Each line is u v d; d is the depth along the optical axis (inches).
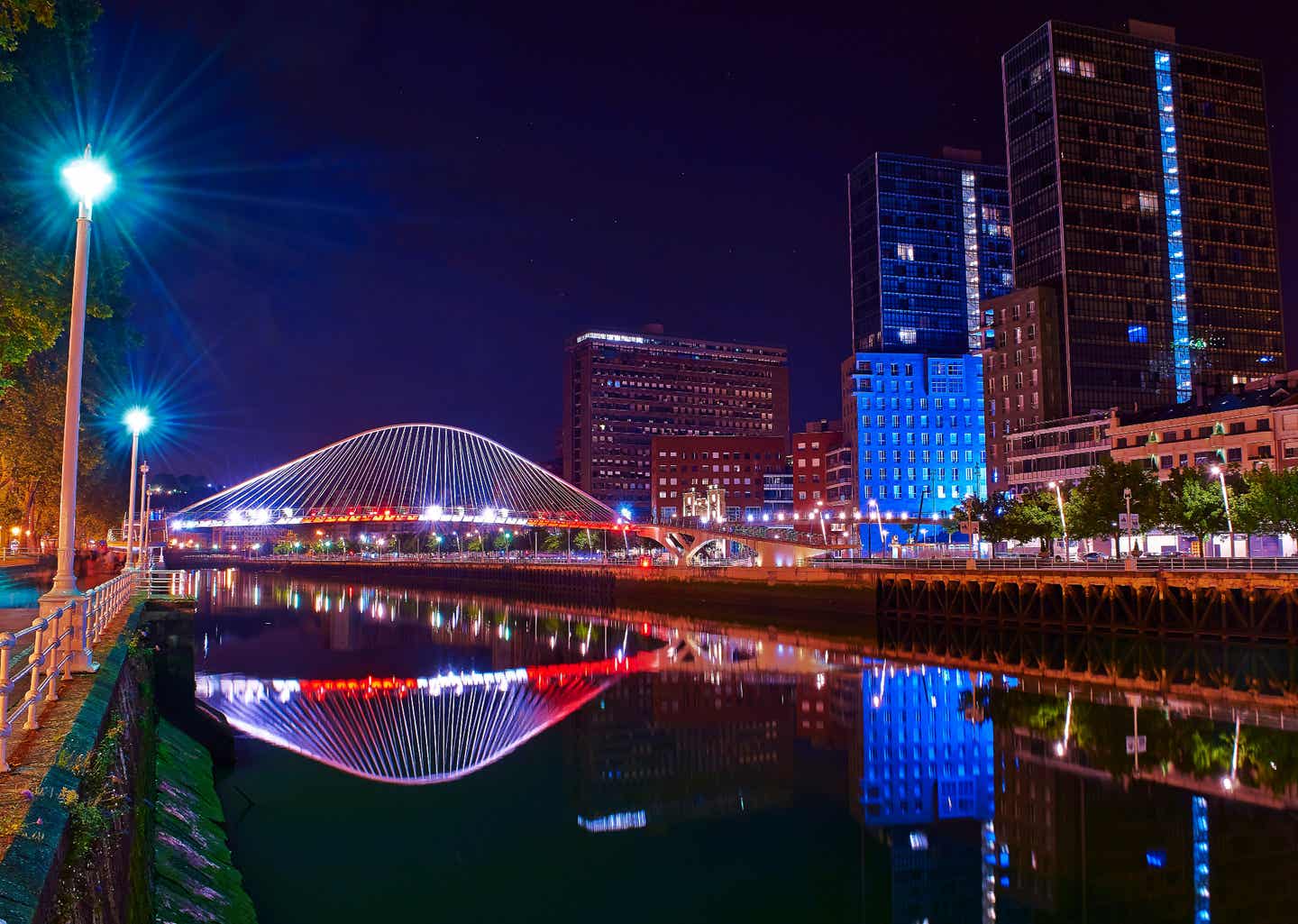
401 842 1175.0
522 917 955.3
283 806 1310.3
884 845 1181.7
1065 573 2743.6
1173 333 6589.6
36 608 1375.5
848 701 2122.3
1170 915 917.2
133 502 2004.2
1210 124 6943.9
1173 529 3693.4
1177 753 1518.2
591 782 1491.1
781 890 1043.3
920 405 7544.3
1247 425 4271.7
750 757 1637.6
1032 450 5821.9
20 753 497.7
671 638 3555.6
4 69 845.8
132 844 647.8
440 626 4084.6
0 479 1975.9
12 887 332.8
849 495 7509.8
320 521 7111.2
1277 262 6894.7
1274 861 1045.8
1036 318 6486.2
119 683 784.9
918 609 3336.6
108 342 1891.0
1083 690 2124.8
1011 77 7096.5
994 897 997.8
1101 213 6628.9
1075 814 1231.5
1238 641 2298.2
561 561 6914.4
